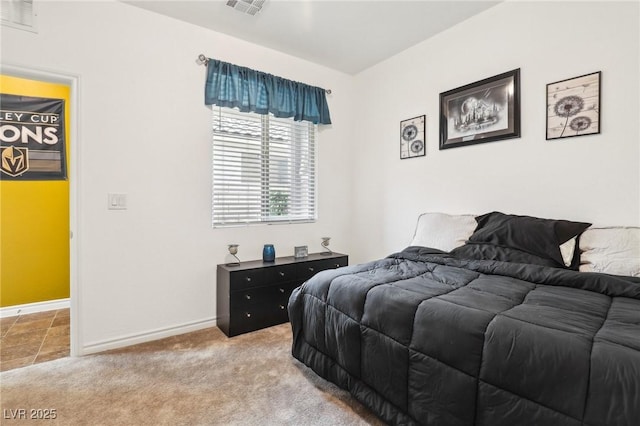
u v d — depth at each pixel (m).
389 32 2.83
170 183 2.58
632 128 1.86
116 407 1.65
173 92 2.57
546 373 0.98
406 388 1.37
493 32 2.47
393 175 3.31
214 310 2.81
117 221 2.36
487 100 2.51
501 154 2.45
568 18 2.09
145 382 1.88
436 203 2.92
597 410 0.88
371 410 1.53
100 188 2.29
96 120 2.27
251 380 1.90
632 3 1.85
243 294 2.62
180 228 2.63
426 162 2.99
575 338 0.99
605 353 0.92
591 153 2.01
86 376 1.95
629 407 0.83
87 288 2.25
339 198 3.70
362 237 3.67
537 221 2.05
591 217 2.02
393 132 3.30
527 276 1.66
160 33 2.51
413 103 3.10
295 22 2.66
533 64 2.26
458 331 1.21
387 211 3.38
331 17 2.59
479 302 1.33
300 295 2.05
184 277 2.65
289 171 3.34
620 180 1.91
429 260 2.17
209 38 2.74
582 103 2.04
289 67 3.24
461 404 1.17
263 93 2.99
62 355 2.23
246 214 3.03
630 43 1.86
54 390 1.80
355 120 3.75
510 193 2.40
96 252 2.29
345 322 1.66
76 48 2.19
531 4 2.26
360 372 1.59
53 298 3.23
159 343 2.44
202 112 2.72
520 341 1.06
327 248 3.54
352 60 3.38
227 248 2.88
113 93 2.32
